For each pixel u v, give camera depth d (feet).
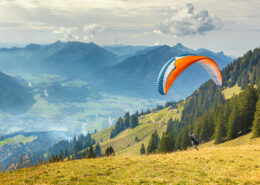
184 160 57.36
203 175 42.75
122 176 42.50
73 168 50.01
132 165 52.37
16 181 39.58
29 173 46.78
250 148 73.36
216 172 44.19
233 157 58.39
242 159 55.52
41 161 62.64
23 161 60.80
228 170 45.34
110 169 48.78
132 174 43.86
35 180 40.42
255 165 49.01
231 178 39.60
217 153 65.62
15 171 50.42
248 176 39.86
